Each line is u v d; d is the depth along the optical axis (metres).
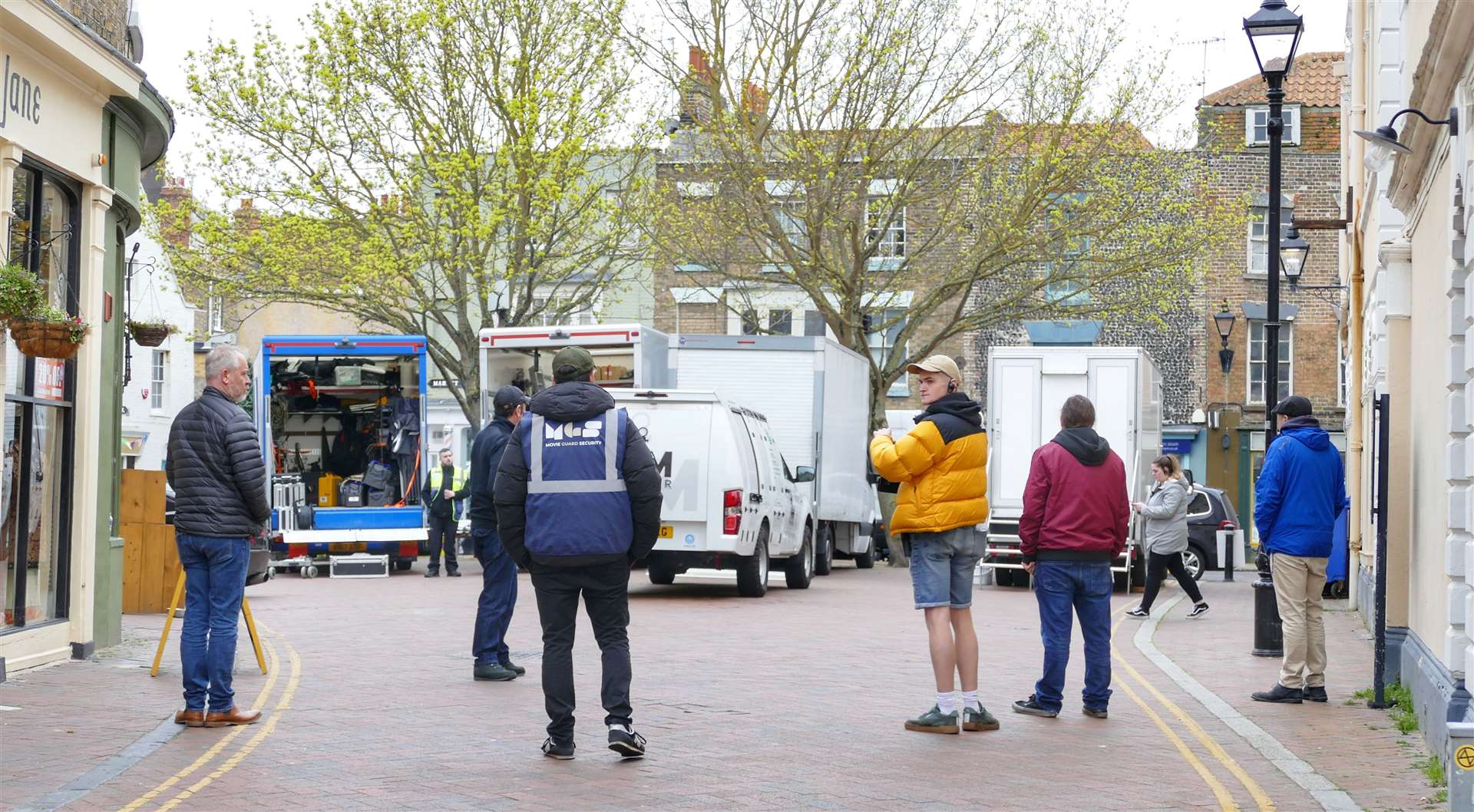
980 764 7.81
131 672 11.13
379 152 30.84
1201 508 26.17
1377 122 16.61
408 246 31.27
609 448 7.82
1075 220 30.22
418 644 13.24
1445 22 7.76
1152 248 30.22
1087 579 9.47
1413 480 10.69
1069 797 7.03
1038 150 29.55
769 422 24.17
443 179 30.97
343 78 30.27
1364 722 9.42
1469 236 7.98
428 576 23.78
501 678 10.81
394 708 9.52
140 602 16.69
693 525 18.61
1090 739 8.66
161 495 16.73
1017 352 22.14
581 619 14.86
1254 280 41.00
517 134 31.16
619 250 32.94
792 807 6.75
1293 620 10.29
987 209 30.28
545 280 32.56
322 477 26.44
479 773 7.45
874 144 28.98
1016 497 22.12
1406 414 11.32
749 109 29.25
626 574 7.99
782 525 20.66
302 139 30.55
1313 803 6.96
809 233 29.47
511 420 10.97
